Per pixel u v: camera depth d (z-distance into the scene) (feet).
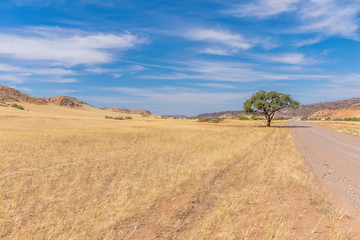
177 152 46.62
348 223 15.57
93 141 60.39
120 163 35.73
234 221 15.76
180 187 23.53
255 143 62.28
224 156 40.86
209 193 21.70
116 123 157.38
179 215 16.90
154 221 16.11
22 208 18.38
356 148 56.85
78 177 27.07
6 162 33.86
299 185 23.88
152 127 120.98
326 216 16.67
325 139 80.07
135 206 18.48
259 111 171.94
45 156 39.73
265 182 25.31
